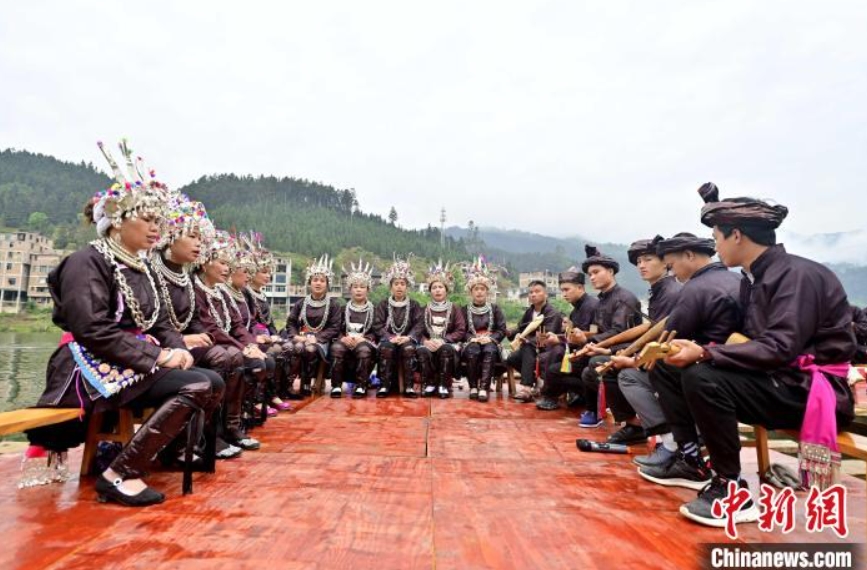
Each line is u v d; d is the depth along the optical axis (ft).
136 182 8.41
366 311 20.97
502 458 10.77
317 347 19.19
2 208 458.09
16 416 7.11
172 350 8.14
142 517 7.03
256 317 17.63
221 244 12.89
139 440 7.54
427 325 21.09
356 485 8.68
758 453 9.27
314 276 20.45
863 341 18.30
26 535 6.37
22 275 231.91
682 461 8.84
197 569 5.49
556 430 13.83
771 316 7.13
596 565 5.79
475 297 21.43
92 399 7.73
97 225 8.36
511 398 20.21
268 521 6.94
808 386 7.08
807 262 7.39
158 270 9.98
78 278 7.55
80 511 7.23
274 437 12.51
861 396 23.16
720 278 8.87
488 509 7.61
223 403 10.91
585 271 17.58
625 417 12.09
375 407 17.31
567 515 7.41
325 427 13.79
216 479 8.91
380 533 6.60
